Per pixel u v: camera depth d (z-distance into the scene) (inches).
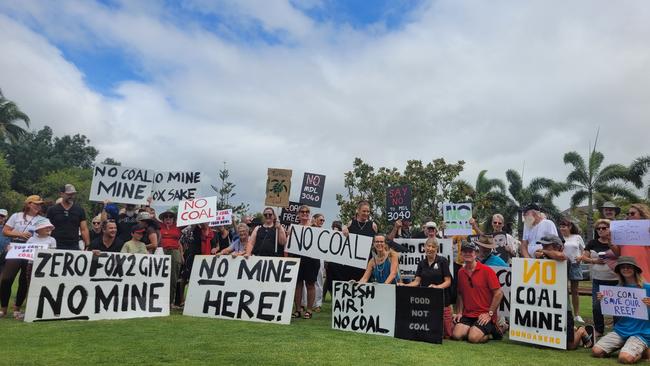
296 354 207.2
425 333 262.5
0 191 1770.4
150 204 435.5
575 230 347.6
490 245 312.3
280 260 319.9
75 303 294.4
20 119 1840.6
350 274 328.8
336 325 291.4
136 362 186.9
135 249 338.0
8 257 293.3
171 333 250.7
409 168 1128.2
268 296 312.5
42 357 191.9
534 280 268.8
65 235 321.4
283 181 370.9
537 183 1558.8
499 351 239.8
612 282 291.0
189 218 374.9
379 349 227.5
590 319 368.8
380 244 304.8
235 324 289.0
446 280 281.1
